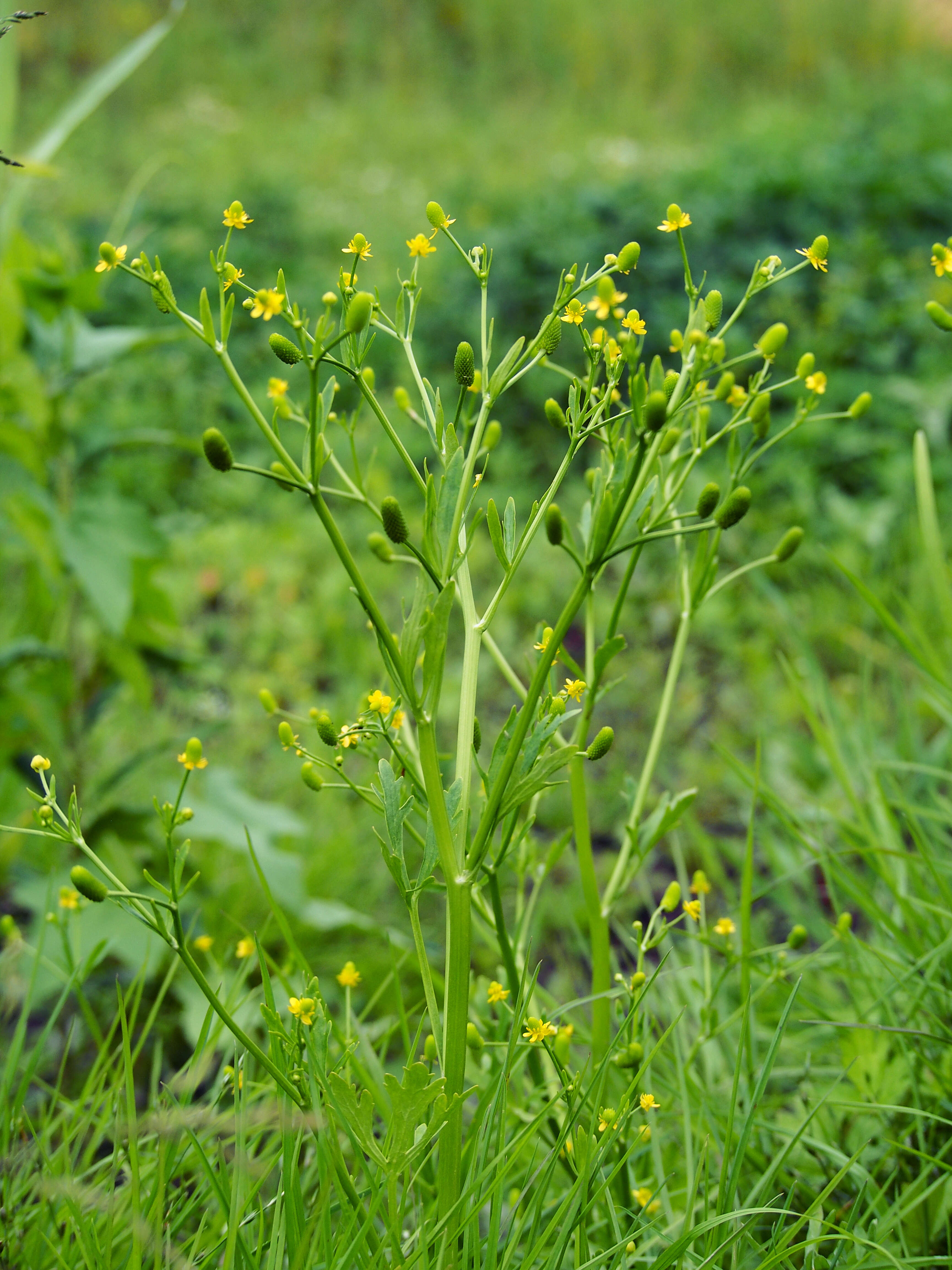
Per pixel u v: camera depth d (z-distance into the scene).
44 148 0.87
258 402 1.93
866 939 0.75
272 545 1.65
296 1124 0.56
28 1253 0.56
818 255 0.54
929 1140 0.61
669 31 5.36
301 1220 0.53
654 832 0.58
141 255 0.52
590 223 2.25
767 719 1.24
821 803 0.87
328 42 5.44
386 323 0.56
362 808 1.08
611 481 0.55
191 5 5.49
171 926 0.78
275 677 1.35
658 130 4.62
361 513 1.72
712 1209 0.59
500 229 2.29
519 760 0.54
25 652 0.81
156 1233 0.53
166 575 1.53
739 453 0.56
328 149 4.23
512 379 0.54
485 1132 0.55
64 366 0.84
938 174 2.31
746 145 3.09
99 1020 0.78
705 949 0.62
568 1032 0.56
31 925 0.85
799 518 1.56
